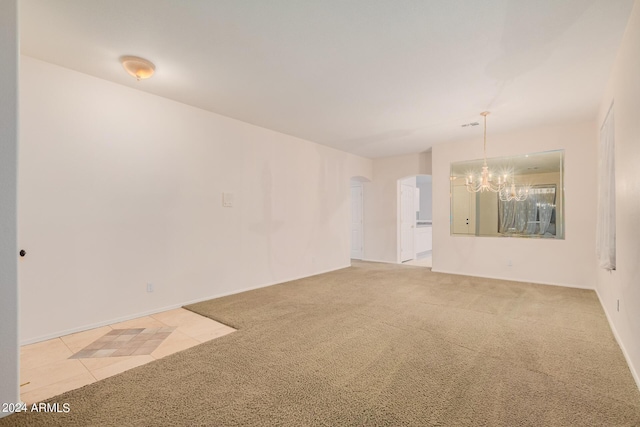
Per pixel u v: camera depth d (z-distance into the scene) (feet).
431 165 21.54
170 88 10.91
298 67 9.30
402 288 15.10
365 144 19.36
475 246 18.08
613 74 9.25
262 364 7.44
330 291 14.57
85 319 9.81
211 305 12.32
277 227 16.44
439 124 15.03
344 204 21.52
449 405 5.81
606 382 6.57
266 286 15.64
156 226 11.57
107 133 10.32
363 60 8.88
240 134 14.57
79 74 9.71
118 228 10.57
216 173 13.56
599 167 12.42
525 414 5.52
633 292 6.99
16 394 5.63
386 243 23.88
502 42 7.92
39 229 8.97
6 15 5.46
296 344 8.59
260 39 7.84
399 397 6.07
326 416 5.51
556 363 7.42
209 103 12.37
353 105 12.47
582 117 14.07
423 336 9.11
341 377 6.84
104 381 6.72
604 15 6.83
